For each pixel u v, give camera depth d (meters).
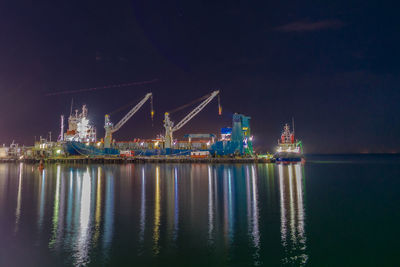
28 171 71.69
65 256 14.07
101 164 104.94
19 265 13.09
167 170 72.62
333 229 18.36
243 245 15.50
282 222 19.94
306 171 68.75
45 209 24.20
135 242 15.94
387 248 15.15
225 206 25.48
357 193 32.88
